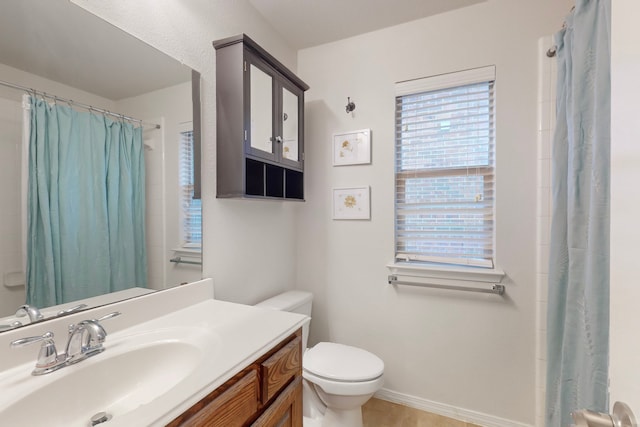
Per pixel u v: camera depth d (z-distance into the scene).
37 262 0.82
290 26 1.84
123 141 1.04
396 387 1.84
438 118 1.78
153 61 1.14
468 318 1.68
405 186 1.86
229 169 1.38
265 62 1.49
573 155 1.13
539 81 1.52
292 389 0.99
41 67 0.83
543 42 1.49
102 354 0.80
